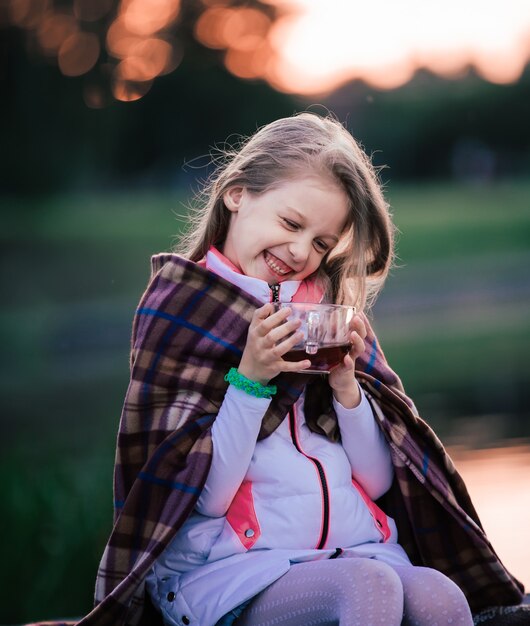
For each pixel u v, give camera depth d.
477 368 12.78
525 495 6.46
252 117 50.94
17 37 37.41
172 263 3.10
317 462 2.97
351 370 3.00
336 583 2.67
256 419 2.85
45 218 32.47
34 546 5.74
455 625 2.70
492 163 63.44
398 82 61.59
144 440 2.99
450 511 3.08
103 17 40.62
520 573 5.00
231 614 2.81
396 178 62.38
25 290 21.03
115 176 44.34
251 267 3.10
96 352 15.84
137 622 2.98
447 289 22.05
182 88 48.16
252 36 50.78
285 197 3.04
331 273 3.31
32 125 38.12
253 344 2.83
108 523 5.97
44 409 11.19
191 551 2.90
